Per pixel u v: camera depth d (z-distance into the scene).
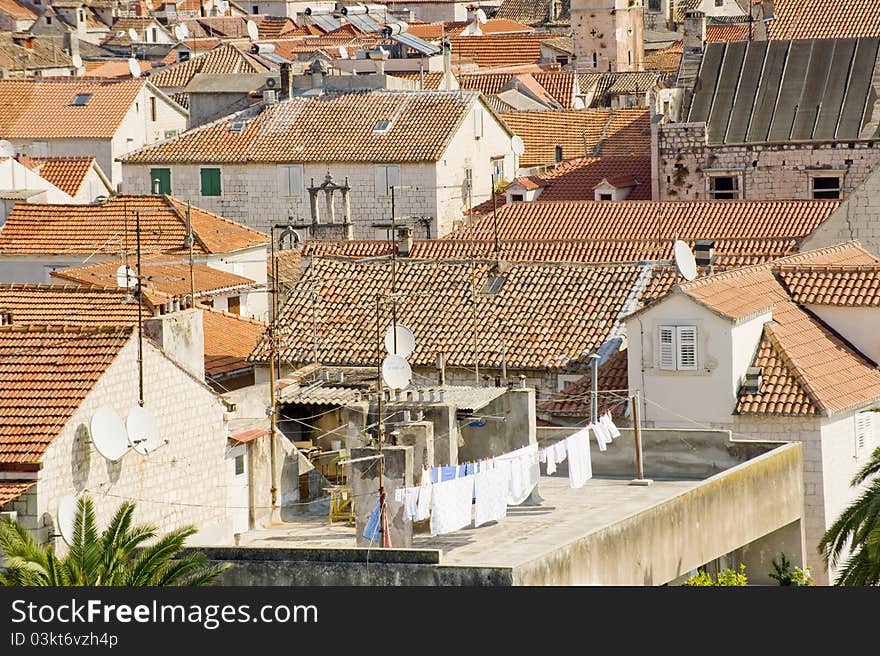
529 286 105.75
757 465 78.25
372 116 179.50
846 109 161.50
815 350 96.38
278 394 86.44
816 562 89.88
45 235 135.88
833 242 133.25
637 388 94.06
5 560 62.12
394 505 67.06
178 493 72.38
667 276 104.88
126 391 70.19
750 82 165.50
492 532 69.69
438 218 172.38
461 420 78.31
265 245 140.50
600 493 77.31
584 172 171.25
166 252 132.75
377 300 94.69
